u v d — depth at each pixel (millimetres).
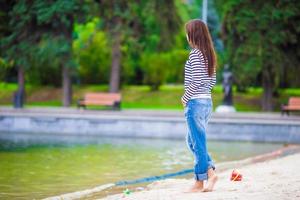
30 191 13633
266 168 15414
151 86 45344
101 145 24344
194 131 10391
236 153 22844
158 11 40031
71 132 29344
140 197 10688
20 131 29719
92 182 15031
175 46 45062
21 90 37406
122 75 45469
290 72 39250
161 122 28406
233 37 37688
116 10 37469
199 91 10281
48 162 18703
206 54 10266
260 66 36531
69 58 37375
